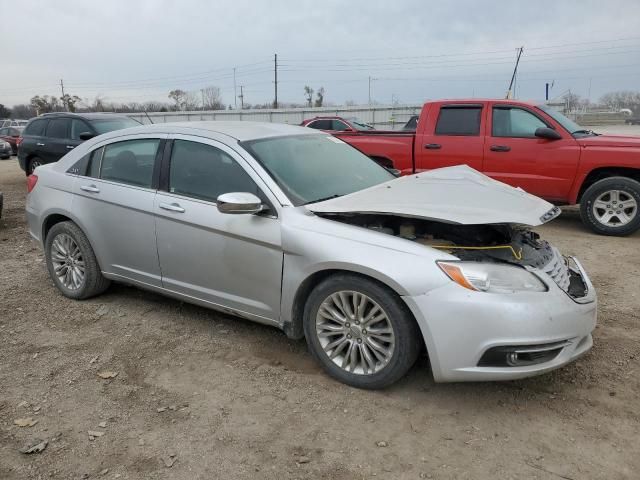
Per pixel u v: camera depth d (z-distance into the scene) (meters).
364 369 3.35
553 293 3.08
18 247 6.91
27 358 3.89
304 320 3.55
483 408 3.19
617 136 7.55
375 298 3.20
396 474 2.66
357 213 3.38
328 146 4.61
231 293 3.88
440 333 3.01
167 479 2.66
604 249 6.63
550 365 3.03
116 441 2.95
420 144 8.28
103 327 4.38
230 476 2.67
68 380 3.58
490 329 2.93
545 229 7.84
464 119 8.05
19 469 2.74
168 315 4.58
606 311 4.57
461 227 3.53
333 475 2.67
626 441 2.87
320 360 3.53
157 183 4.20
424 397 3.30
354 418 3.11
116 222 4.41
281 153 4.07
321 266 3.34
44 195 4.94
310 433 2.99
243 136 4.09
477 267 3.04
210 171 3.96
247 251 3.68
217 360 3.81
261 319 3.78
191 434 3.00
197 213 3.89
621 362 3.67
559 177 7.49
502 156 7.77
